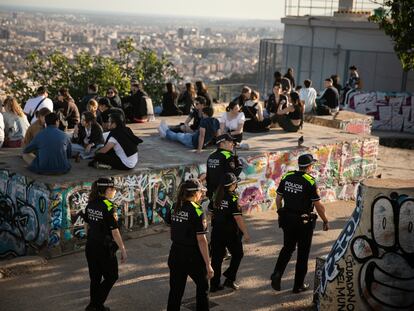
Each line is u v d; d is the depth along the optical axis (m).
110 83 19.00
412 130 20.28
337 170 12.05
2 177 8.97
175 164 9.66
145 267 8.10
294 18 25.73
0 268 7.70
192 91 14.91
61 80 19.27
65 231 8.38
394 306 6.15
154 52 21.00
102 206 6.45
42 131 8.78
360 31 23.55
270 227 10.01
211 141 10.77
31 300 7.06
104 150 9.06
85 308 6.88
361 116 16.48
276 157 10.90
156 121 13.82
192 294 7.37
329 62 24.30
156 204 9.38
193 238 6.12
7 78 19.55
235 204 7.16
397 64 22.61
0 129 10.52
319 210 7.23
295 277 7.45
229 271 7.47
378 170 15.00
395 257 6.12
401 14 12.99
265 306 7.12
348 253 6.28
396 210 6.09
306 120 16.20
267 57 27.59
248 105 12.77
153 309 6.94
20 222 8.75
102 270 6.57
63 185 8.27
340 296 6.28
